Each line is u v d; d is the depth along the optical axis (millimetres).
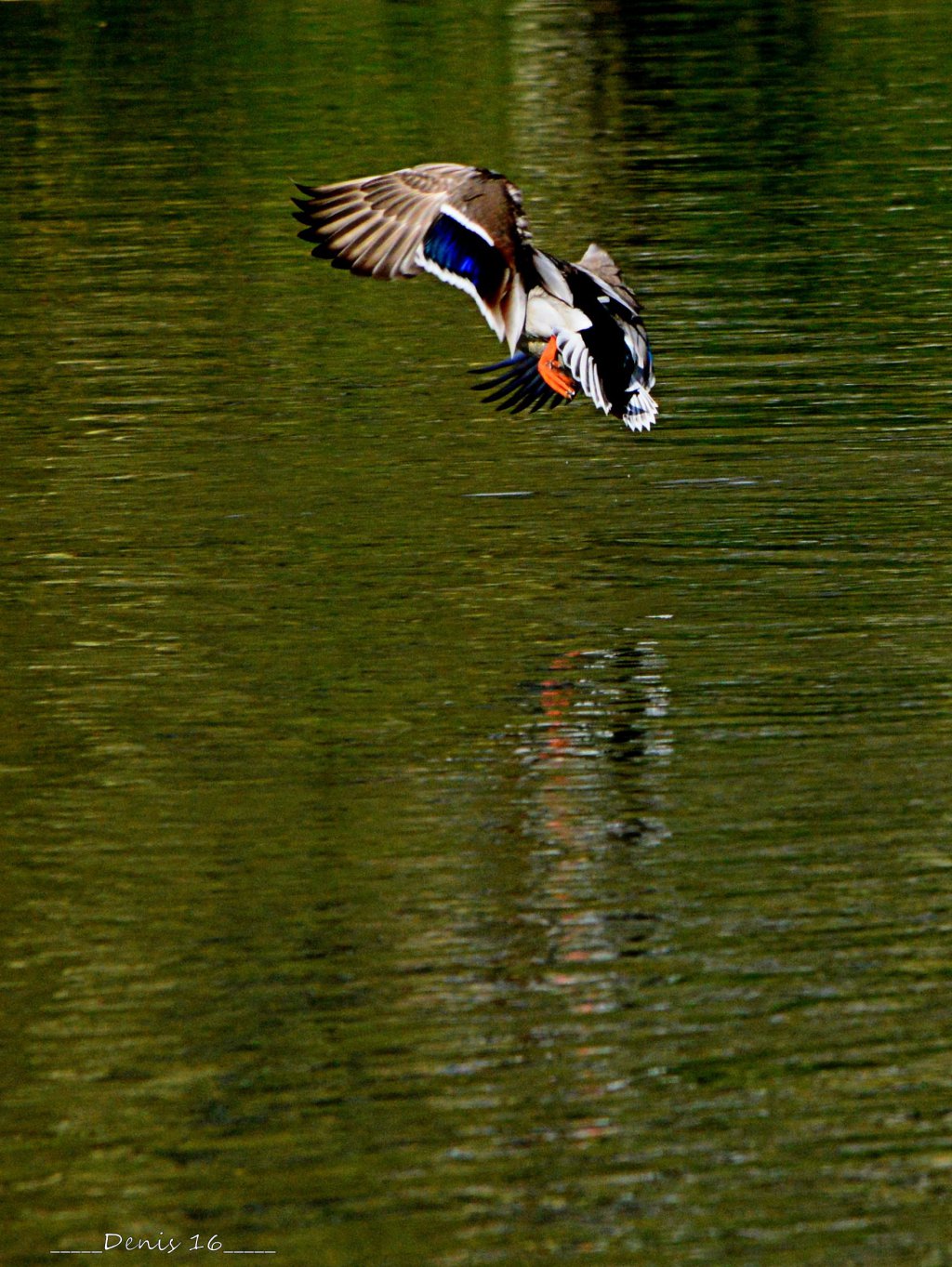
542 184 29578
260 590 15477
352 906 10727
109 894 10906
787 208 27922
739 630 14445
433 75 38188
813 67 38156
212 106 35688
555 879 10961
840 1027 9570
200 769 12430
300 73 38375
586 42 41406
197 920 10617
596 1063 9305
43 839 11555
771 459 18312
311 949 10312
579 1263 8078
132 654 14258
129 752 12695
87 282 25250
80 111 35562
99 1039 9562
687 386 20594
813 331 22297
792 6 45281
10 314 23891
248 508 17375
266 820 11719
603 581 15500
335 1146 8789
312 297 24516
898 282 24172
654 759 12414
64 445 19203
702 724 12898
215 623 14844
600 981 9984
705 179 29672
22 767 12500
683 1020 9648
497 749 12602
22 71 39438
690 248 26000
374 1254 8164
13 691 13680
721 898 10742
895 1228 8242
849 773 12133
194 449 19016
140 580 15742
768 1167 8609
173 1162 8711
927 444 18562
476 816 11711
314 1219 8359
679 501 17312
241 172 30719
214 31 43219
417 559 16094
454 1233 8273
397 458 18625
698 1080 9188
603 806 11812
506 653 14148
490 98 36031
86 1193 8539
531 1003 9797
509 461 18484
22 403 20578
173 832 11602
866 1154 8680
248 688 13641
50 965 10211
